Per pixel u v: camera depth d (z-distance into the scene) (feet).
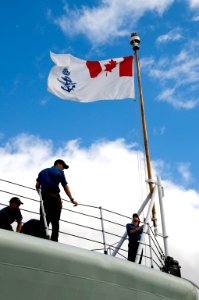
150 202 44.98
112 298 30.35
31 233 33.45
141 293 31.99
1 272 26.91
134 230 40.32
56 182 34.53
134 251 40.16
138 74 54.80
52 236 33.35
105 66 54.95
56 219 33.76
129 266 32.40
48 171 34.86
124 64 55.31
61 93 52.90
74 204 35.12
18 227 33.81
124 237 40.29
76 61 54.34
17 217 33.78
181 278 35.70
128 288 31.45
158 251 39.42
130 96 53.98
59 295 28.27
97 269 30.45
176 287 34.37
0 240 27.58
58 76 53.31
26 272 27.66
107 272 30.83
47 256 28.73
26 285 27.40
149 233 39.40
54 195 34.14
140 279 32.37
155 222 46.11
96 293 29.76
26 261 27.91
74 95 53.16
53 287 28.22
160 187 46.47
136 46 56.44
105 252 33.58
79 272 29.60
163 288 33.45
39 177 34.86
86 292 29.37
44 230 32.65
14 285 27.02
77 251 30.30
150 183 46.62
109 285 30.55
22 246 28.12
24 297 27.07
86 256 30.42
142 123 51.47
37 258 28.35
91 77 54.34
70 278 29.07
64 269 29.07
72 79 53.67
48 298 27.84
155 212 46.70
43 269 28.30
